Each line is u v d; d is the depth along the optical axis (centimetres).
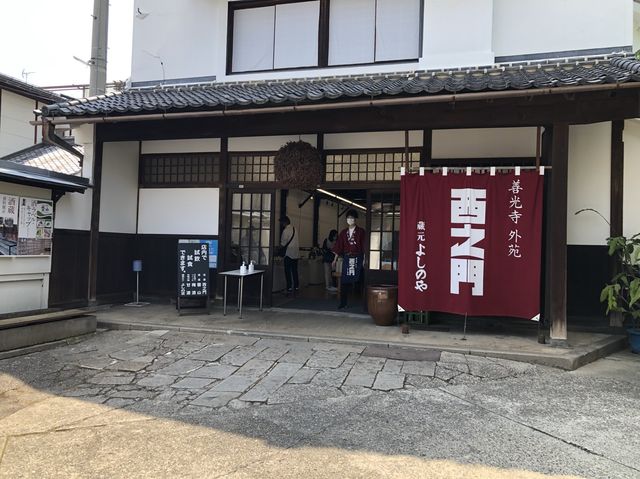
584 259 742
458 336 676
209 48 962
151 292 942
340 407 438
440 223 681
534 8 797
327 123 694
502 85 565
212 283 912
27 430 390
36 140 1127
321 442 369
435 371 534
